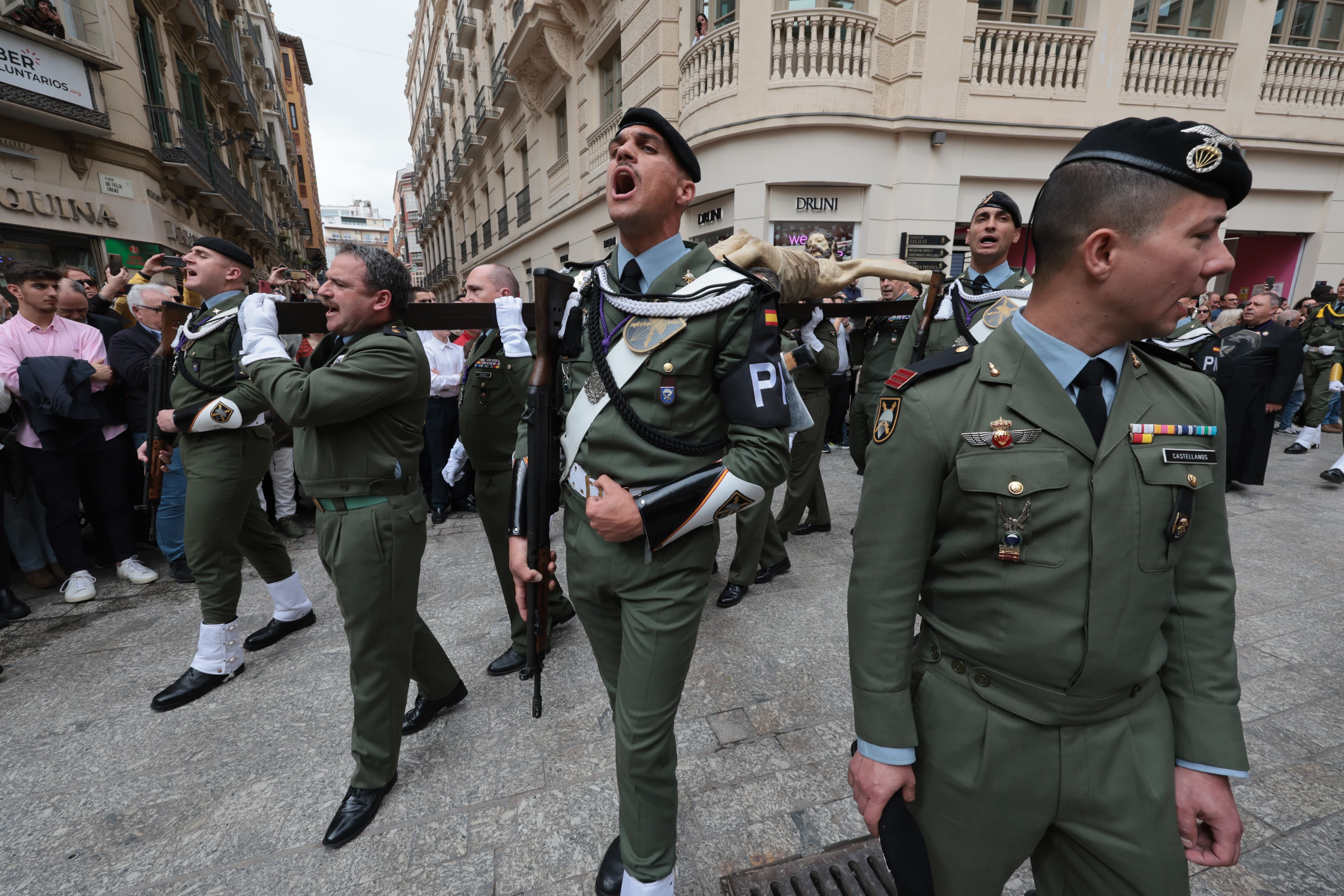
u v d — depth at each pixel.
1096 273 0.75
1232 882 1.50
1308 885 1.48
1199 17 8.12
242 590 3.10
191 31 12.10
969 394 0.86
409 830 1.73
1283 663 2.44
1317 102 8.64
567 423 1.40
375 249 1.74
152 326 3.60
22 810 1.84
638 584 1.30
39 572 3.45
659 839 1.36
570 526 1.42
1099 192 0.73
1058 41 7.49
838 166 7.26
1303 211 9.11
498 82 15.55
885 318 3.54
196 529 2.33
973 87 7.43
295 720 2.23
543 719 2.19
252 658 2.65
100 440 3.41
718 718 2.16
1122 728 0.85
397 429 1.75
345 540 1.69
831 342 3.37
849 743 2.03
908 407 0.89
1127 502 0.79
